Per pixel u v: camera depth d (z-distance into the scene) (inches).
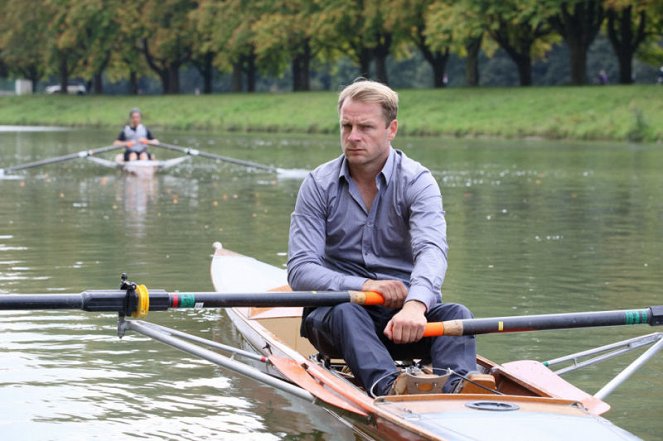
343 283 296.5
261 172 1296.8
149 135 1390.3
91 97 3720.5
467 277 529.0
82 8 3560.5
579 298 474.0
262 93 3267.7
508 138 2169.0
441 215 304.7
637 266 562.6
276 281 474.3
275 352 342.6
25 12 3855.8
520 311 447.5
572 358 316.8
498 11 2529.5
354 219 310.3
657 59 2987.2
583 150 1704.0
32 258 580.1
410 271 312.5
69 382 349.1
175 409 322.0
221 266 495.2
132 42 3634.4
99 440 293.7
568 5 2454.5
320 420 311.4
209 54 3663.9
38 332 419.2
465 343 285.3
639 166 1337.4
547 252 613.3
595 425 243.4
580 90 2363.4
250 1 3267.7
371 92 302.4
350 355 283.9
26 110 3609.7
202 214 812.6
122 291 281.0
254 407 324.2
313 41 3189.0
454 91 2664.9
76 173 1269.7
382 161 308.2
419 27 2915.8
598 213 823.1
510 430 237.9
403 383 267.7
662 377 356.8
